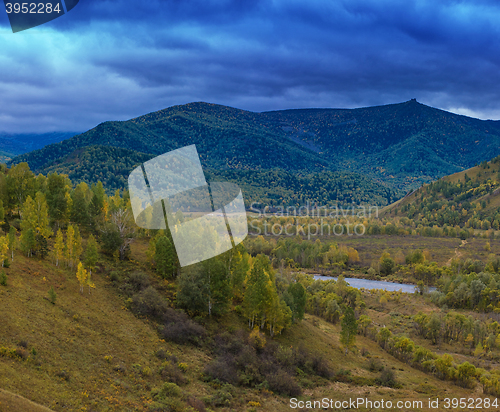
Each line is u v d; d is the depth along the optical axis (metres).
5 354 50.12
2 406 38.41
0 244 69.50
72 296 72.38
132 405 52.28
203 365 70.94
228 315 89.81
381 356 102.38
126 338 68.06
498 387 80.25
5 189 102.25
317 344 96.00
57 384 49.78
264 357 78.75
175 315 79.38
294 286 104.94
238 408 61.53
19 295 64.44
